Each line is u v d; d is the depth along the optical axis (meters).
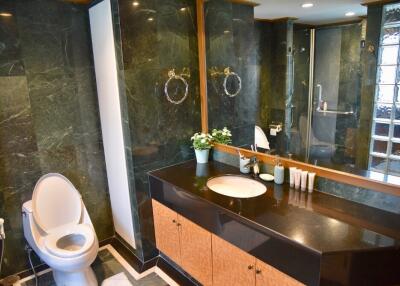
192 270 2.07
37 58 2.22
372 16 1.47
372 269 1.26
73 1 2.28
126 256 2.64
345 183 1.66
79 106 2.48
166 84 2.28
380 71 1.49
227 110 2.34
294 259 1.30
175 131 2.42
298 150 1.92
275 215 1.51
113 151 2.46
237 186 2.11
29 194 2.35
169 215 2.16
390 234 1.31
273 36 1.93
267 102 2.05
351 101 1.62
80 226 2.34
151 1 2.08
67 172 2.52
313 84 1.77
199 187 1.94
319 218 1.47
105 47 2.19
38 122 2.30
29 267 2.47
